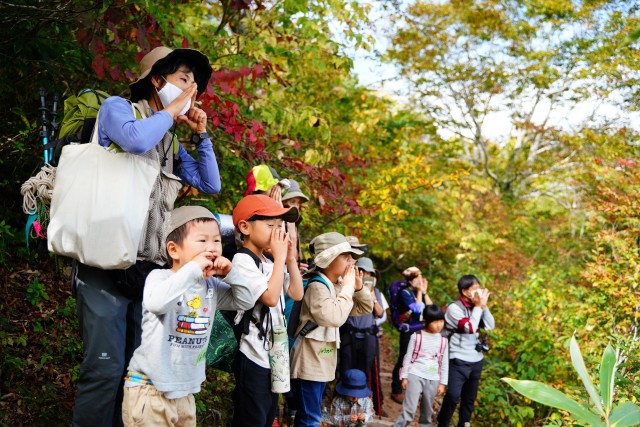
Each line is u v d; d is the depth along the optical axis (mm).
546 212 20062
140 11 4566
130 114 2701
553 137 18578
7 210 5379
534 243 16188
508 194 20281
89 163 2650
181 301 2639
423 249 15766
